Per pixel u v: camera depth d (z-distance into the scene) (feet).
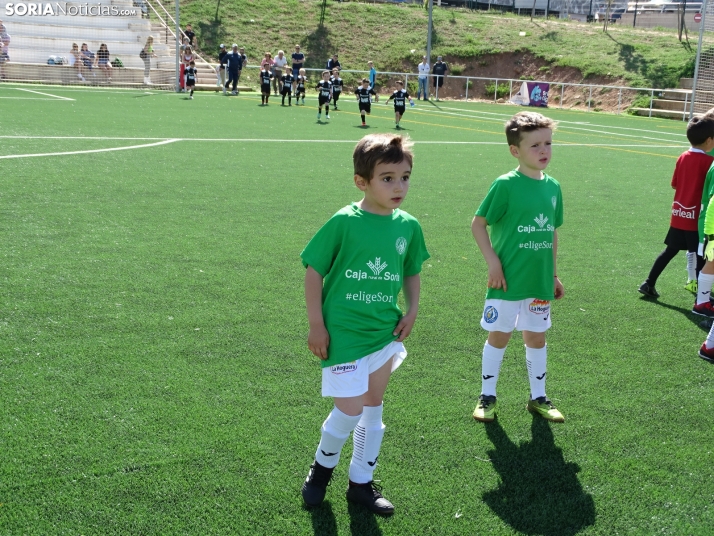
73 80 96.84
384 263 9.21
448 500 9.89
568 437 11.78
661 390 13.74
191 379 13.09
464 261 21.94
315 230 24.61
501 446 11.39
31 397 12.09
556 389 13.64
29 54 98.37
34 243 21.08
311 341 9.25
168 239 22.45
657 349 15.89
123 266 19.48
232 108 75.36
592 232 27.22
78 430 11.12
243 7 125.18
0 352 13.74
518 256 11.90
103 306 16.47
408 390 13.19
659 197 35.32
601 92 113.09
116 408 11.87
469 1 150.51
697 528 9.48
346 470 10.65
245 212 26.78
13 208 25.07
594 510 9.78
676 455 11.32
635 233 27.30
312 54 120.57
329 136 54.44
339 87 83.46
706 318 17.88
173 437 11.07
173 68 103.24
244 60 101.19
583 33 130.31
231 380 13.14
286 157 41.88
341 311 9.20
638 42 124.98
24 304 16.26
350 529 9.20
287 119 67.05
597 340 16.31
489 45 126.41
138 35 105.29
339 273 9.26
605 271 22.04
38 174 31.48
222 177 33.88
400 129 64.69
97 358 13.75
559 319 17.62
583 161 48.75
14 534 8.70
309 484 9.65
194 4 122.42
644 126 84.48
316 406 12.32
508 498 9.99
